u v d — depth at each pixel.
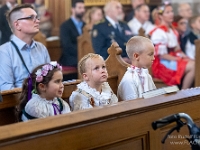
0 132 1.78
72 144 1.99
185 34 6.93
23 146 1.82
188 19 7.01
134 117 2.24
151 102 2.31
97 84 2.71
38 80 2.51
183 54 6.52
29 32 3.43
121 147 2.21
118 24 5.72
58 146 1.94
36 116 2.49
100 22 5.69
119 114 2.15
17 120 2.62
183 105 2.48
